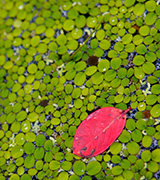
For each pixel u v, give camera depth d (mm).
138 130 424
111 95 435
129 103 431
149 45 438
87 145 422
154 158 418
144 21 445
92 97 437
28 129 439
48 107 442
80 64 447
